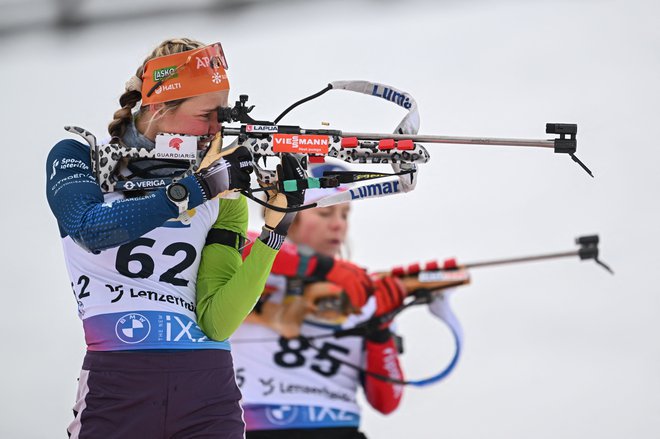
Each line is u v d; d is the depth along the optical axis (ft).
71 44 121.60
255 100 105.60
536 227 94.58
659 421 72.18
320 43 116.57
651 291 87.92
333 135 38.93
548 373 78.64
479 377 79.36
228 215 40.22
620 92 106.42
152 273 38.58
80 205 36.91
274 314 60.85
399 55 113.91
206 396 38.47
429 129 102.58
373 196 39.60
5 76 115.75
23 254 96.27
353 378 61.72
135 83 39.14
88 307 38.45
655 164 99.55
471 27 118.42
